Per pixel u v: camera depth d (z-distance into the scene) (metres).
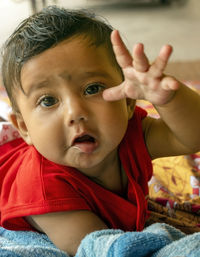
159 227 0.65
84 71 0.61
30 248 0.64
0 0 4.52
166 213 0.99
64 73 0.61
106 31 0.68
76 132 0.61
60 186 0.70
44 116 0.63
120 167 0.77
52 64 0.61
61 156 0.65
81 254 0.61
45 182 0.70
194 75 2.14
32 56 0.62
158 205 1.00
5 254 0.60
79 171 0.73
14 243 0.76
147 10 4.16
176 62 2.41
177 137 0.69
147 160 0.79
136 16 3.90
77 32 0.64
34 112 0.64
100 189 0.74
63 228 0.70
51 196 0.70
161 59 0.47
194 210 1.01
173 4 4.39
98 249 0.57
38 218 0.71
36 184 0.71
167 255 0.53
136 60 0.49
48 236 0.74
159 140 0.78
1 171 0.88
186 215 1.00
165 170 1.16
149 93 0.52
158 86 0.50
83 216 0.70
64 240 0.70
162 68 0.48
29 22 0.68
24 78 0.63
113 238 0.56
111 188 0.77
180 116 0.61
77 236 0.69
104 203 0.74
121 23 3.64
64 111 0.61
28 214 0.70
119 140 0.65
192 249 0.53
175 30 3.31
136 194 0.75
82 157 0.64
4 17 3.82
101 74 0.63
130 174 0.77
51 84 0.61
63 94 0.61
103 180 0.76
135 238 0.55
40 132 0.64
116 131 0.63
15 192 0.75
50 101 0.62
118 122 0.63
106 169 0.75
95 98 0.62
